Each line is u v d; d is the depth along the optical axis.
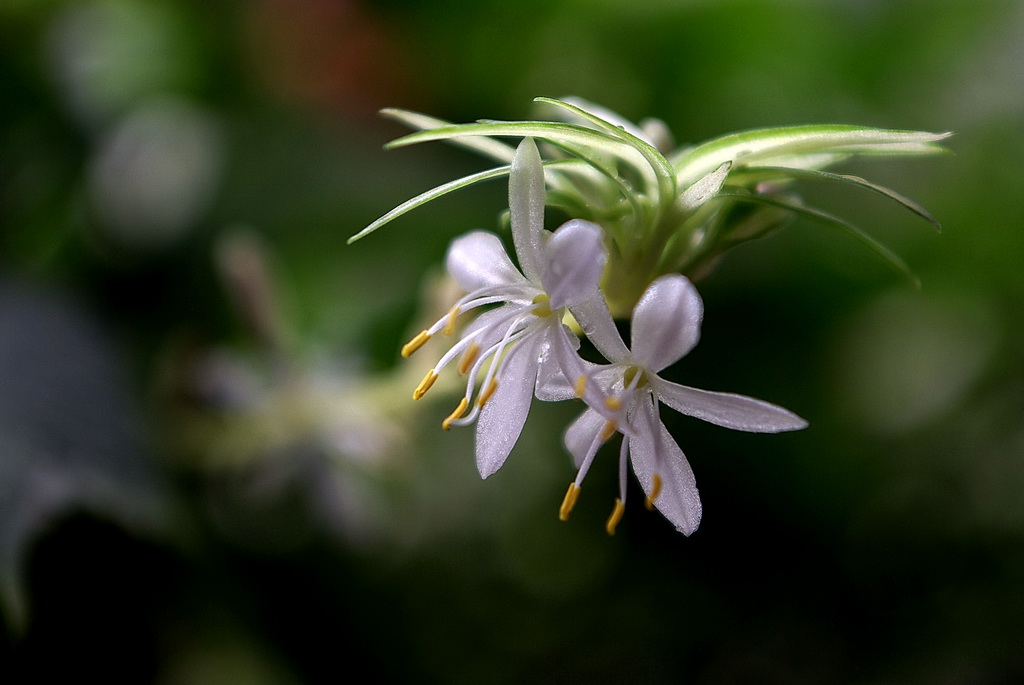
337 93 0.27
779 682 0.22
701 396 0.16
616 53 0.27
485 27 0.26
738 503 0.22
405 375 0.20
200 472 0.21
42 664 0.19
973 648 0.22
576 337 0.16
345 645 0.22
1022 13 0.27
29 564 0.20
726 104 0.27
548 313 0.16
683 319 0.16
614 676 0.23
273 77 0.27
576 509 0.23
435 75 0.27
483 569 0.24
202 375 0.21
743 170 0.16
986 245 0.25
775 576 0.22
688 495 0.16
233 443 0.21
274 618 0.21
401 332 0.23
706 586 0.22
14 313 0.21
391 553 0.23
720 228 0.16
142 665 0.20
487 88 0.27
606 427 0.16
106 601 0.20
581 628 0.23
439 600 0.23
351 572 0.22
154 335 0.22
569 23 0.26
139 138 0.26
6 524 0.19
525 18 0.26
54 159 0.25
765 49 0.27
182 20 0.26
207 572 0.21
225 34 0.26
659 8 0.26
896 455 0.23
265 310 0.20
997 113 0.27
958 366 0.25
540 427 0.24
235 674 0.21
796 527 0.22
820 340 0.24
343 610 0.22
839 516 0.22
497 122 0.15
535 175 0.16
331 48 0.26
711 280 0.23
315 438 0.21
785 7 0.26
